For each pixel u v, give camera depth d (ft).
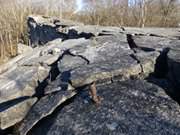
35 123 11.91
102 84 13.43
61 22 34.47
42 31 38.24
